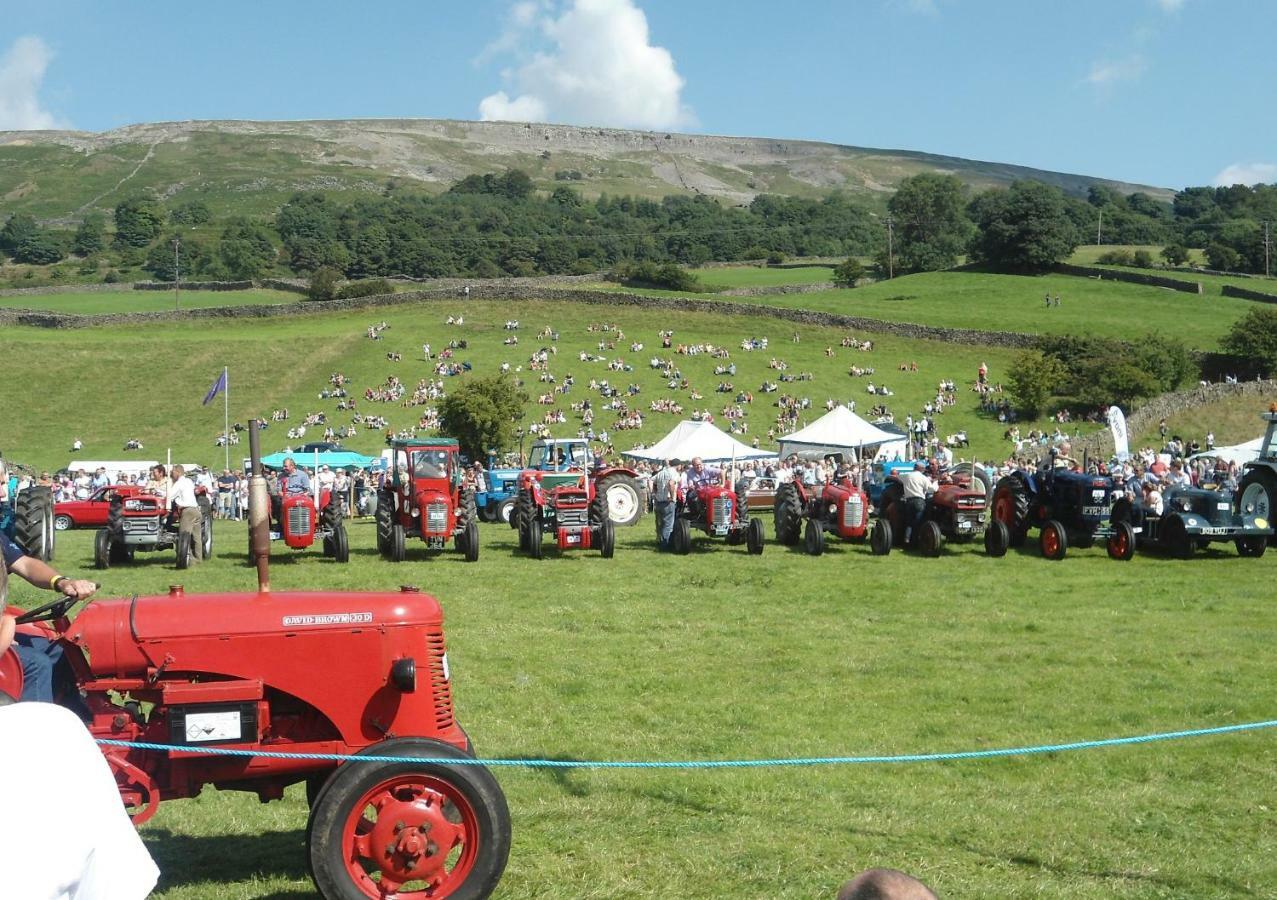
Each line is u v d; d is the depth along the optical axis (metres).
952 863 6.19
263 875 5.81
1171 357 71.62
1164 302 101.62
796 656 11.85
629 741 8.65
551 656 11.82
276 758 5.24
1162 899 5.74
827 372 72.75
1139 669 11.27
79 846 2.44
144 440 61.00
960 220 157.12
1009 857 6.34
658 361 73.06
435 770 5.05
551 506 20.84
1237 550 20.89
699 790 7.50
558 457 30.98
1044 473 21.25
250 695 5.14
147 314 91.00
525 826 6.71
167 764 5.22
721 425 61.94
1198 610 14.73
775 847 6.38
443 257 159.25
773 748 8.54
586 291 90.50
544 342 78.94
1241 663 11.55
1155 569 18.78
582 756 8.23
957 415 65.12
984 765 8.23
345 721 5.30
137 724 5.26
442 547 20.80
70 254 179.50
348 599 5.42
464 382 58.91
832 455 40.25
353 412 64.31
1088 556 20.47
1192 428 62.75
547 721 9.24
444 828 5.02
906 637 12.92
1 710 2.55
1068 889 5.81
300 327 86.62
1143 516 20.59
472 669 11.18
